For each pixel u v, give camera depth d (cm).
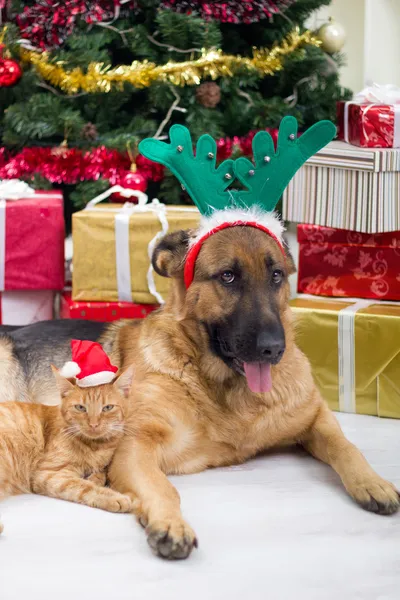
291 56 459
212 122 457
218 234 271
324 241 370
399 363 331
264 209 285
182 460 278
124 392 263
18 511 247
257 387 263
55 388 310
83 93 455
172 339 281
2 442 252
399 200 357
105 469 268
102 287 383
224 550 222
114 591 200
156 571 210
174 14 428
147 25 463
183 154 275
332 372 343
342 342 337
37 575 208
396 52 590
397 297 361
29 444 260
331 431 283
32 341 320
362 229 355
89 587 202
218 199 281
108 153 449
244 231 270
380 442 309
